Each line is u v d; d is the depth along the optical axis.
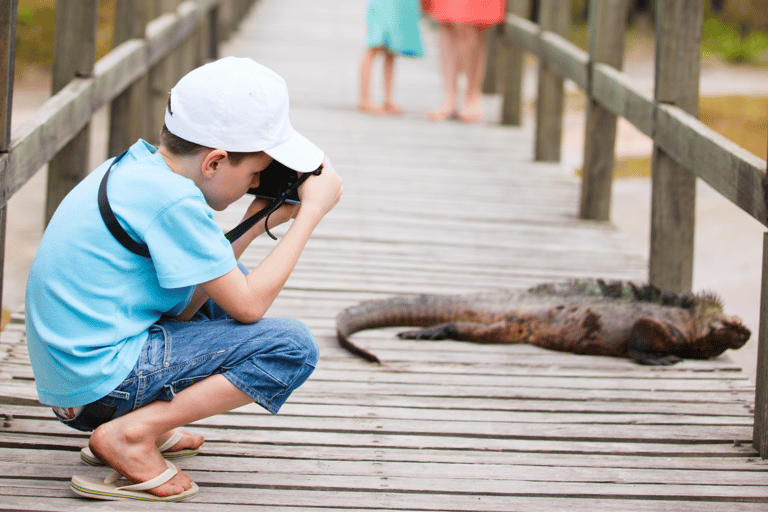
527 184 6.59
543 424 2.93
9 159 3.00
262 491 2.42
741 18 21.69
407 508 2.36
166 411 2.24
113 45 5.88
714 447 2.80
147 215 2.12
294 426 2.82
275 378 2.27
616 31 5.50
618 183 8.48
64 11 4.43
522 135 8.27
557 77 7.12
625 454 2.75
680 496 2.48
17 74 13.86
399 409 3.01
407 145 7.50
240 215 5.29
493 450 2.74
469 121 8.66
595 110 5.61
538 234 5.38
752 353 4.25
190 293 2.32
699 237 6.65
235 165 2.22
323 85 9.86
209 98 2.15
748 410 3.10
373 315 3.79
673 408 3.10
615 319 3.64
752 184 3.07
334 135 7.62
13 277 5.80
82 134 4.52
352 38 13.03
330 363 3.39
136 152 2.27
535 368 3.47
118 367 2.16
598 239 5.33
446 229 5.37
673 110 4.13
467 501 2.42
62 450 2.59
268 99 2.19
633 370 3.48
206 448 2.65
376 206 5.76
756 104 13.34
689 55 4.23
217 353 2.23
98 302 2.14
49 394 2.21
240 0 12.95
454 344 3.70
